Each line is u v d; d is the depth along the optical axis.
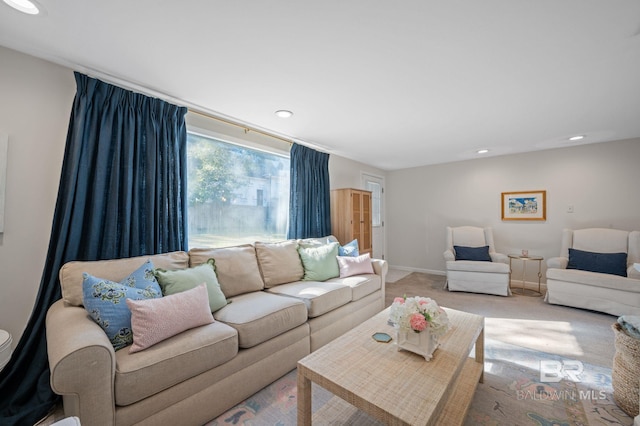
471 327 1.74
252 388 1.69
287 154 3.61
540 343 2.37
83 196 1.87
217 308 1.92
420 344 1.40
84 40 1.63
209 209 2.78
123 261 1.85
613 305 2.95
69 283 1.60
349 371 1.26
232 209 2.99
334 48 1.71
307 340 2.10
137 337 1.35
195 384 1.43
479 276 3.87
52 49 1.72
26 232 1.75
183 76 2.04
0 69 1.68
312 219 3.85
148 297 1.58
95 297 1.41
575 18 1.43
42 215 1.81
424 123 3.04
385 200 5.87
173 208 2.33
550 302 3.40
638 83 2.13
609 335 2.51
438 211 5.24
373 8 1.37
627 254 3.32
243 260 2.43
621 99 2.41
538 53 1.75
